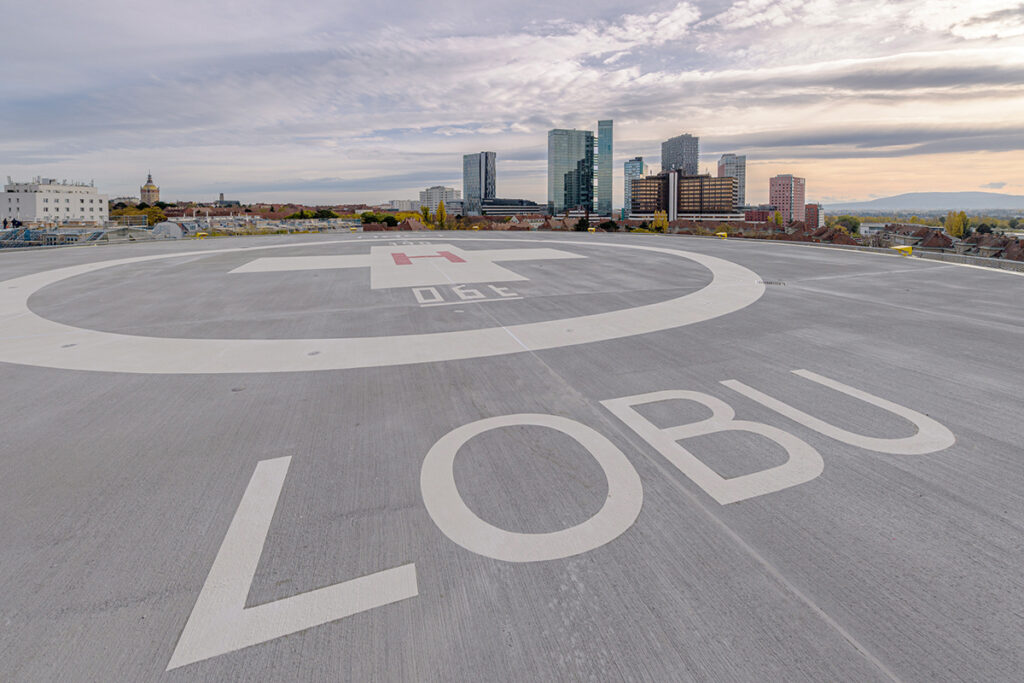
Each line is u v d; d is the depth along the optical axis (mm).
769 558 2939
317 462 4098
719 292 11508
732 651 2344
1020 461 3961
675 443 4332
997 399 5199
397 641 2414
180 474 3936
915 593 2660
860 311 9453
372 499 3572
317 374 6242
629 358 6723
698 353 6906
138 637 2432
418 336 7965
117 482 3826
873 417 4805
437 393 5555
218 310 10102
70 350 7348
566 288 12211
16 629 2479
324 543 3109
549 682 2195
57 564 2936
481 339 7738
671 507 3430
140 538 3172
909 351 6902
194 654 2344
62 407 5281
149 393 5672
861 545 3033
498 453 4199
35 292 12430
